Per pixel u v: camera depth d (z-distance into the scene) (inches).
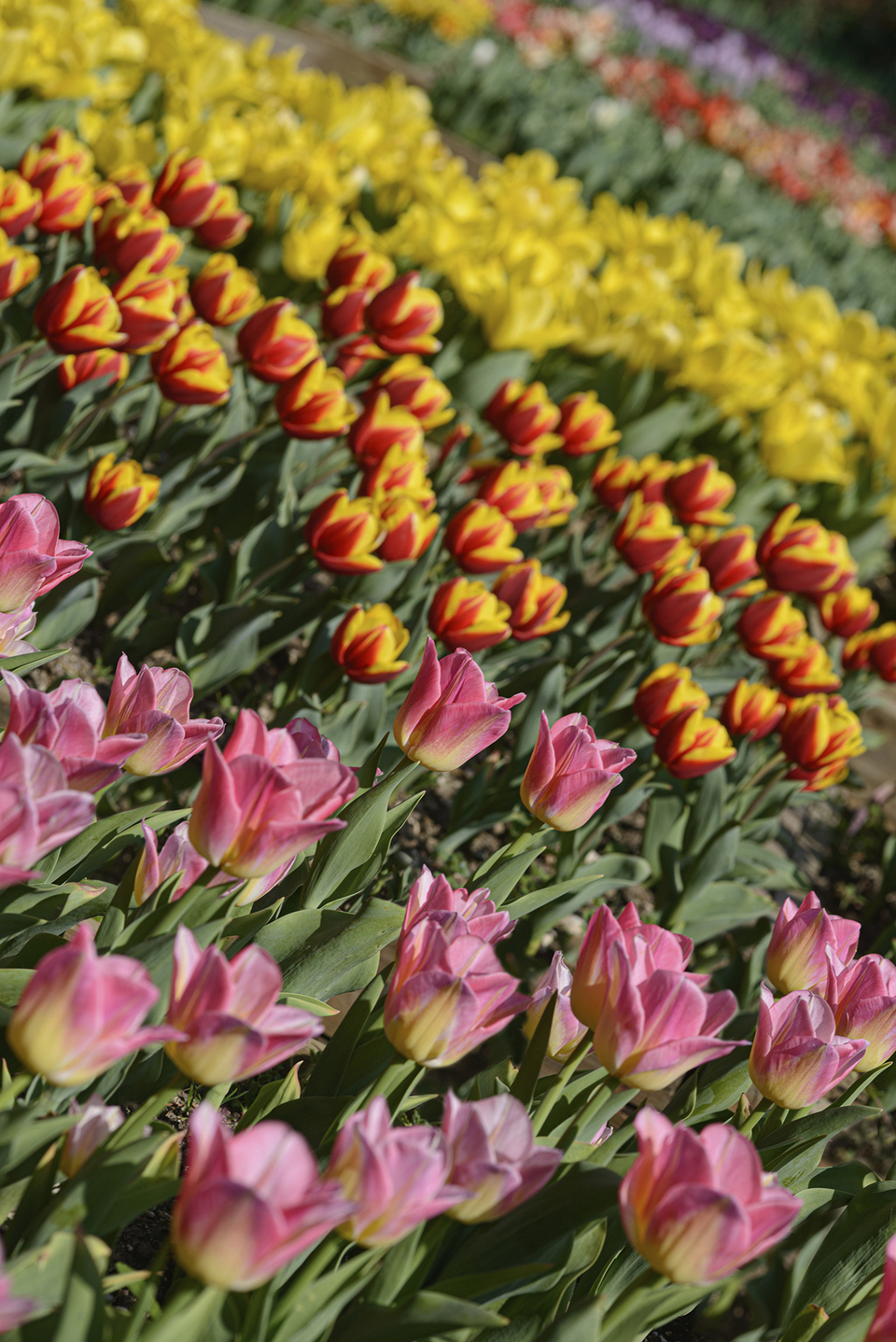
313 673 99.7
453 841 104.6
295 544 107.3
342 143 198.1
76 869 61.9
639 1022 43.8
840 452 195.5
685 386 192.1
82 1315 37.3
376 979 60.6
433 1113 66.1
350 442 101.0
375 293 116.8
